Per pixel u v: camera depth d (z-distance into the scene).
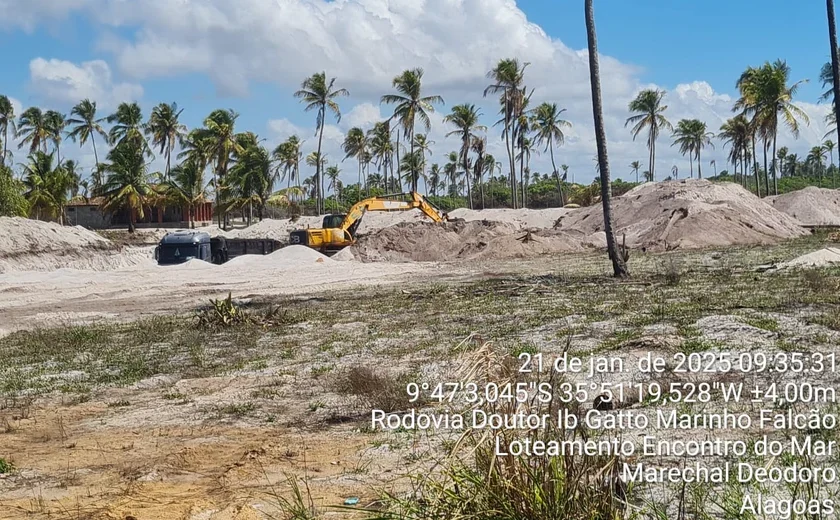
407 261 48.06
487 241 48.31
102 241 47.91
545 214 67.56
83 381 13.11
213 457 8.07
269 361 13.87
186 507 6.39
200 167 76.44
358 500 6.21
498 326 16.02
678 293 20.27
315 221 71.50
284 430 9.07
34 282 33.03
